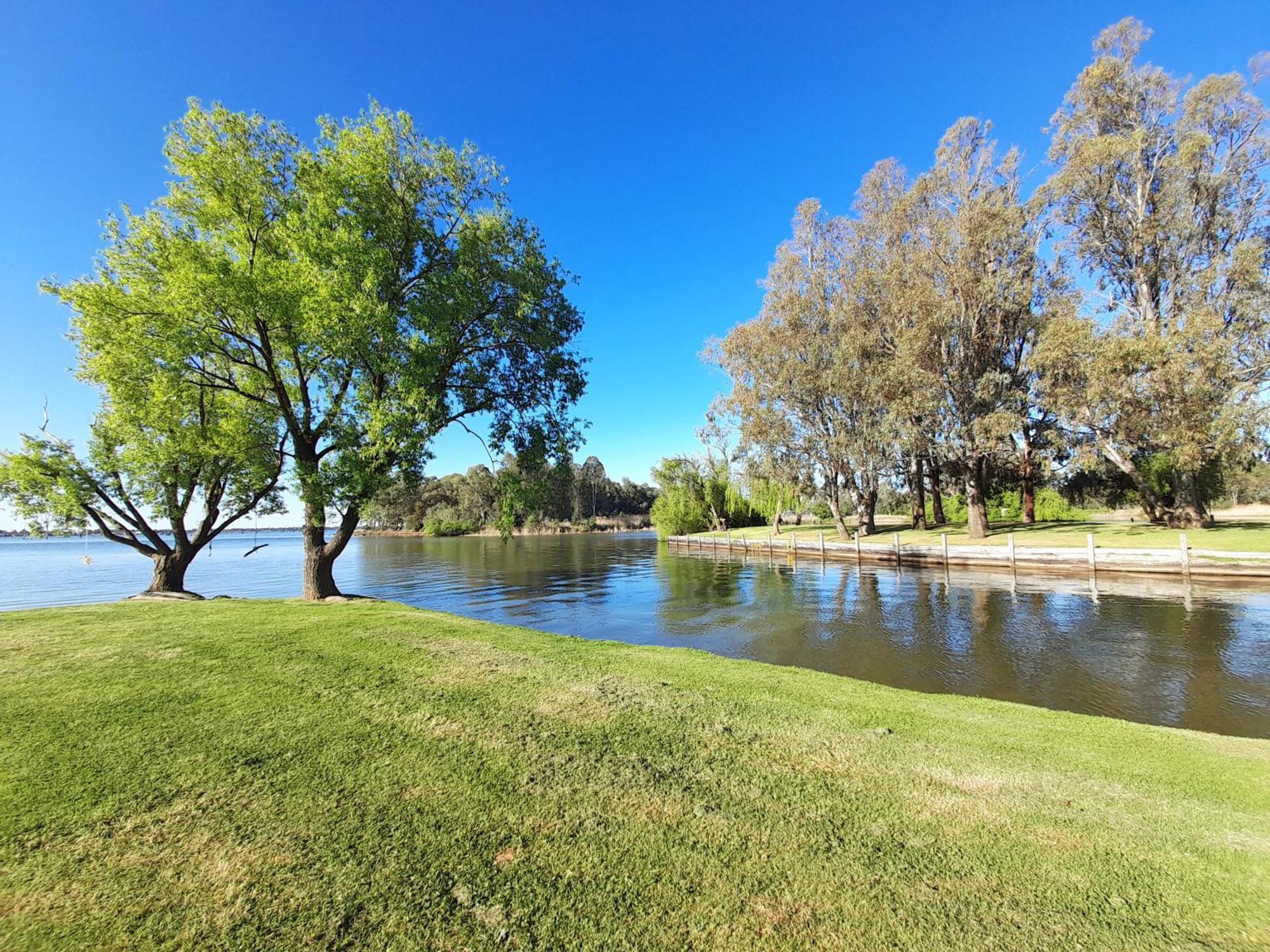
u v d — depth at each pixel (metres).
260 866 2.66
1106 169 24.33
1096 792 3.72
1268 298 20.39
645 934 2.28
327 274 10.19
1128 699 8.60
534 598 21.55
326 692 5.24
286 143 12.20
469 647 7.31
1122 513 54.59
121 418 12.20
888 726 4.93
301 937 2.22
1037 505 42.66
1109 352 20.84
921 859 2.86
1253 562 18.06
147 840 2.85
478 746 4.11
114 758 3.77
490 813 3.19
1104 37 25.53
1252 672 9.67
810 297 31.88
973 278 26.50
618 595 22.02
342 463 11.00
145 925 2.27
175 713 4.64
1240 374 20.34
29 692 5.09
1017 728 5.15
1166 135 24.56
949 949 2.23
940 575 23.72
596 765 3.87
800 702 5.61
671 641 13.23
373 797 3.33
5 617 8.97
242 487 14.88
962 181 28.33
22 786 3.36
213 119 11.45
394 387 11.22
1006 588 19.64
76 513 13.16
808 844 2.95
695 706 5.25
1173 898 2.58
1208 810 3.50
